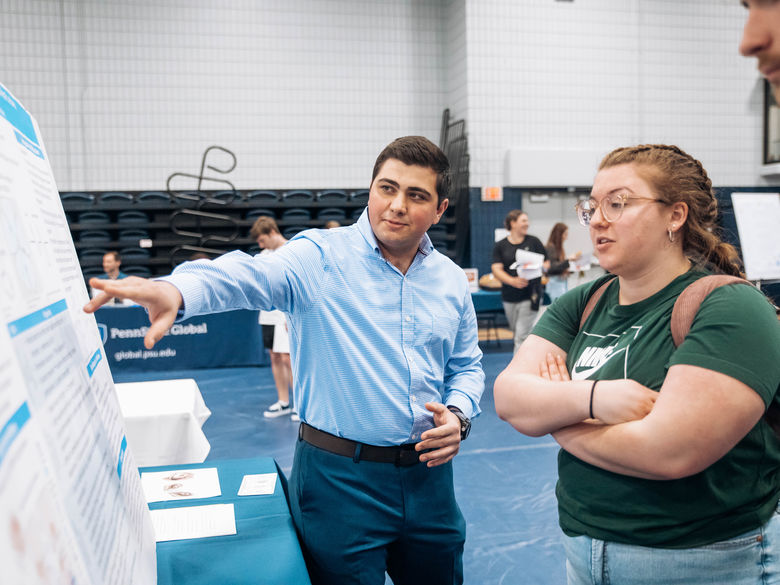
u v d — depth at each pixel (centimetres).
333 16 902
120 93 852
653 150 108
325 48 902
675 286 107
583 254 907
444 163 145
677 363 96
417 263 153
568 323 130
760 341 93
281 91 894
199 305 107
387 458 144
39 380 62
